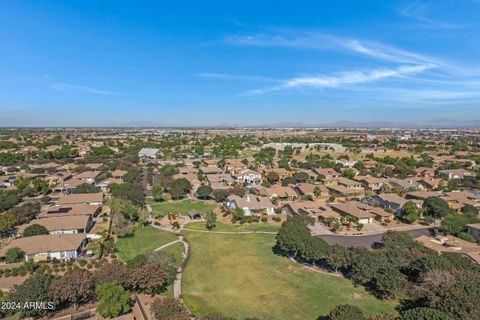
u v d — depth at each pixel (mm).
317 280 51031
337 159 175000
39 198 99875
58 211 80188
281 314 42375
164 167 151000
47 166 142250
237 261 58375
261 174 136000
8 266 53562
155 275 45656
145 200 100938
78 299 42812
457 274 43188
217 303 44875
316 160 167750
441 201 85188
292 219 69250
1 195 90562
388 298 45594
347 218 79062
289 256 60375
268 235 72312
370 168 150375
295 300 45562
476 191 110562
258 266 56250
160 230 75438
